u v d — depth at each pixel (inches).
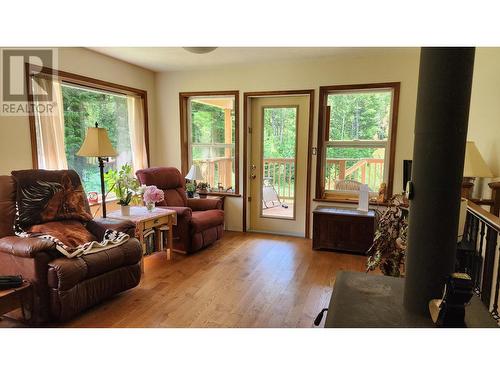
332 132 170.9
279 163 185.3
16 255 88.7
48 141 129.1
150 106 192.9
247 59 162.1
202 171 201.0
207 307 101.9
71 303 90.4
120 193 131.9
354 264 139.2
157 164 201.3
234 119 186.4
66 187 115.3
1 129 114.3
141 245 121.7
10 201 101.5
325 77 163.9
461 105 43.2
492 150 103.7
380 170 164.6
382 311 50.8
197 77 187.3
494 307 77.3
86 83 147.0
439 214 45.4
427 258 47.0
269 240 173.8
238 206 190.2
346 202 165.9
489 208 105.8
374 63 154.9
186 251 148.9
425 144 45.3
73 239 105.2
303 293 111.9
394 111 154.6
